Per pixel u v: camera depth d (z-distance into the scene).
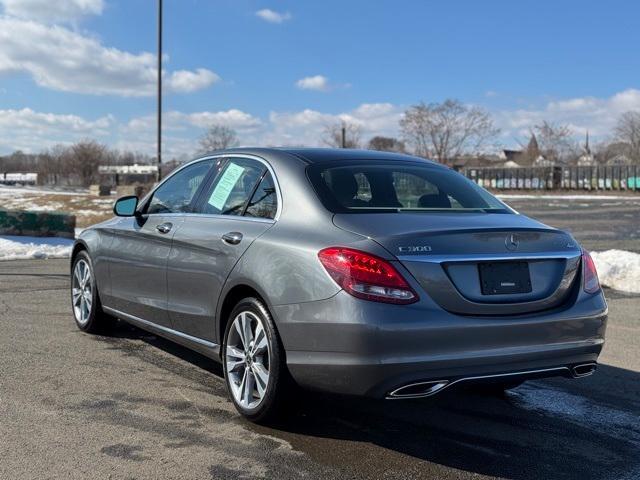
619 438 4.04
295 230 3.88
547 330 3.72
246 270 4.00
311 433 3.97
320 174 4.22
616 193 44.12
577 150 68.50
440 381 3.49
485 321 3.55
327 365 3.51
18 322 6.72
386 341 3.37
